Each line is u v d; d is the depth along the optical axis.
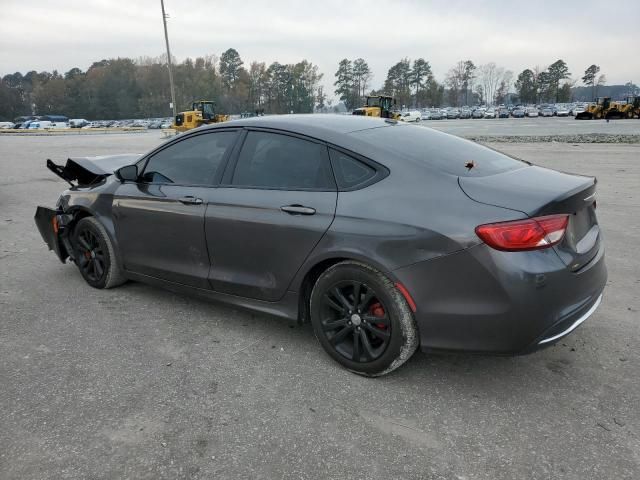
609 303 4.12
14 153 20.34
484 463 2.37
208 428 2.62
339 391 2.96
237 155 3.57
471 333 2.69
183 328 3.80
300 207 3.13
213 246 3.59
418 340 2.92
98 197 4.40
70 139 34.34
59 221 4.75
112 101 125.81
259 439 2.54
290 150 3.33
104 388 2.99
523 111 78.12
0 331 3.73
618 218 6.93
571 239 2.76
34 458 2.40
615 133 26.91
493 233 2.55
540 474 2.29
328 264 3.17
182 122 38.78
